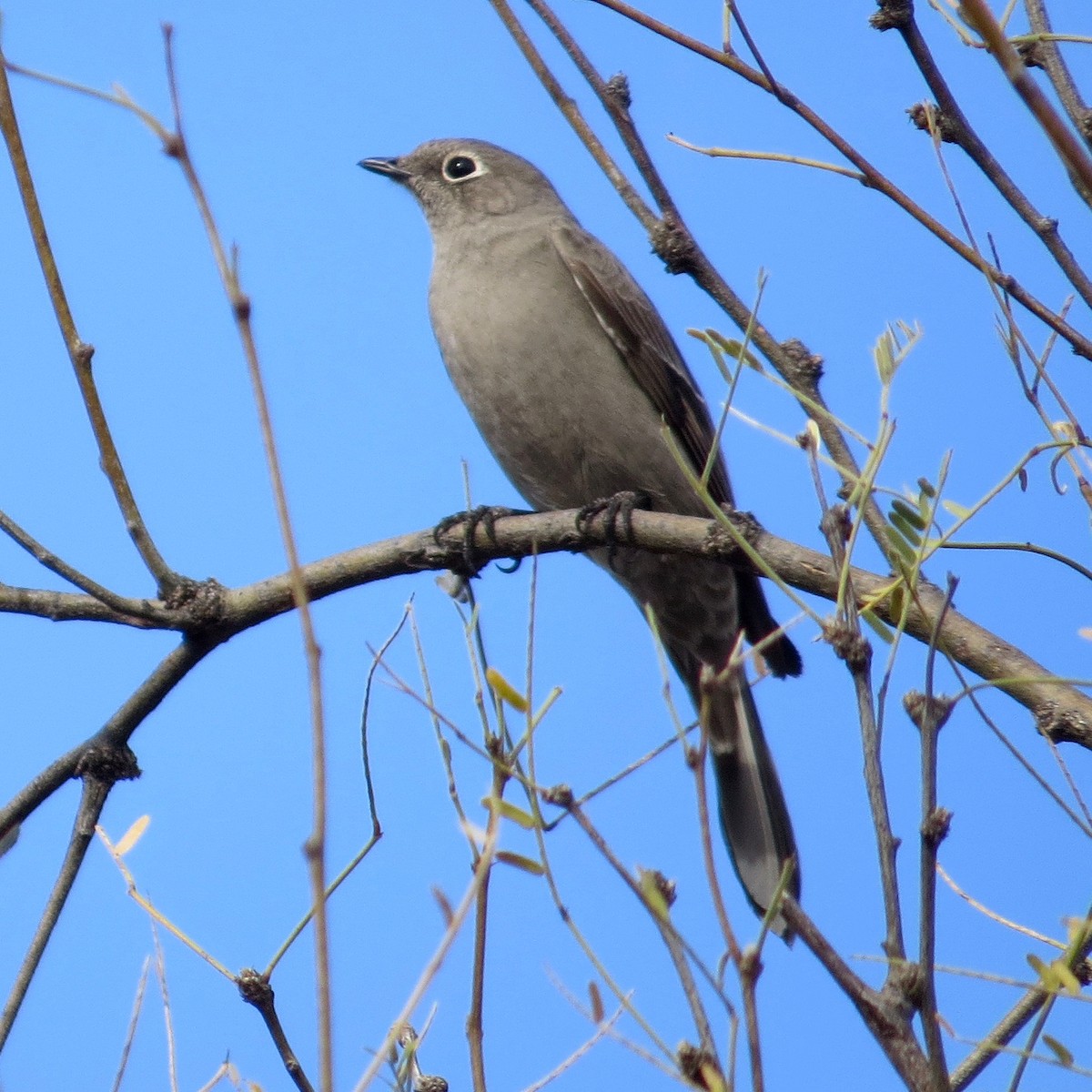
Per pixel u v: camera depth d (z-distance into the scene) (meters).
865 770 5.23
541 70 8.75
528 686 5.63
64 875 8.56
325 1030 4.19
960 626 6.84
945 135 7.28
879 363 5.74
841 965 4.88
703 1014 4.75
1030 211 7.09
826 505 5.79
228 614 9.20
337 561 9.57
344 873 6.93
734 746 12.75
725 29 7.88
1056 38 6.67
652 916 4.84
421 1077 6.26
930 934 4.98
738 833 12.45
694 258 8.08
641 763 5.74
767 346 7.68
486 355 13.06
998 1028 5.62
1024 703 6.61
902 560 5.93
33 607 9.15
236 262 4.68
